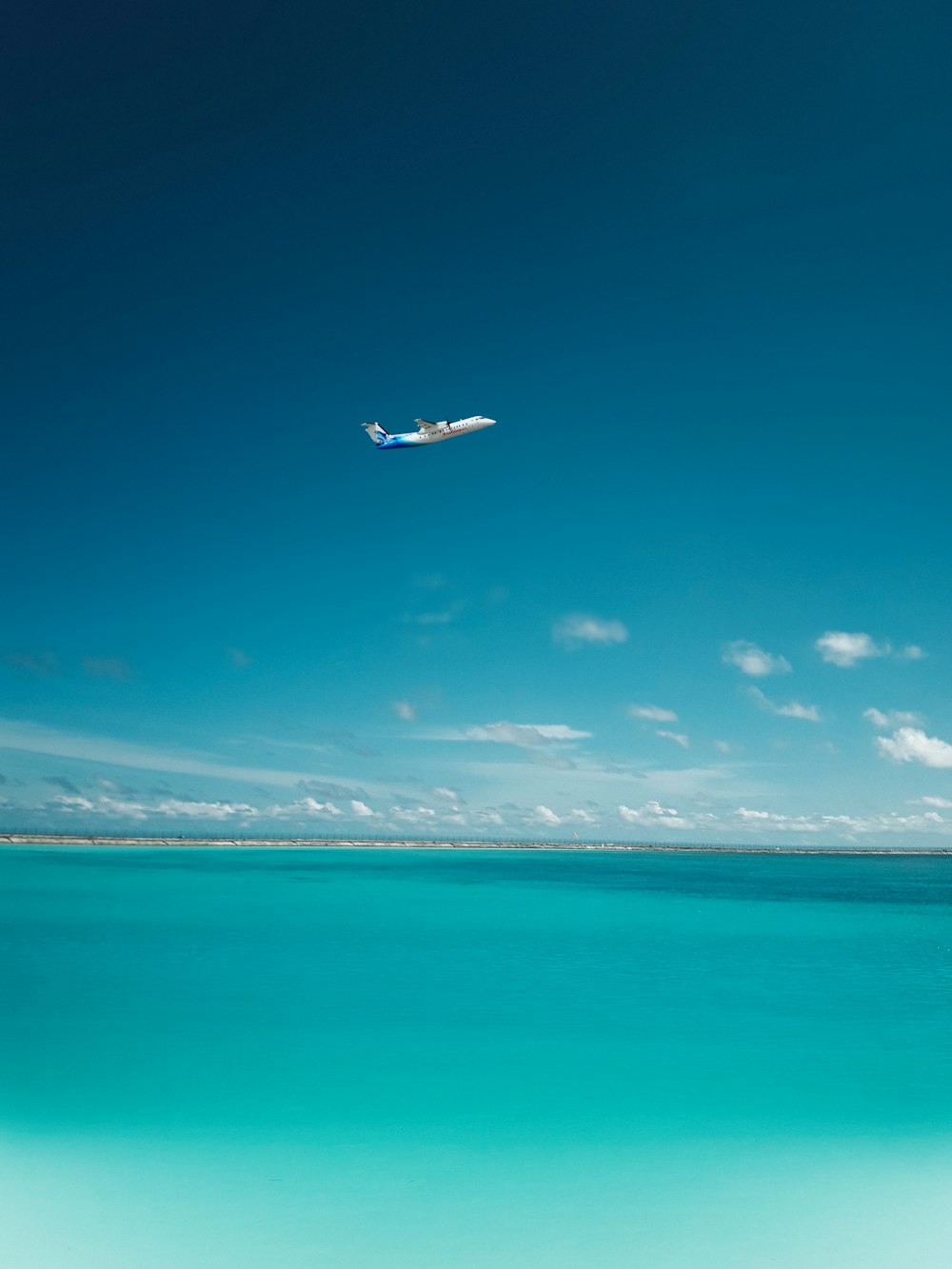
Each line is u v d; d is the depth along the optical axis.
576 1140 13.70
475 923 44.34
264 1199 11.30
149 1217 10.70
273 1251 9.84
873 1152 13.28
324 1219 10.73
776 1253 10.02
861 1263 9.80
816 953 35.22
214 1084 16.23
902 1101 15.73
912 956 34.56
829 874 126.81
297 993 24.58
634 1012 22.91
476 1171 12.33
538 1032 20.61
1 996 23.75
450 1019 21.75
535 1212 11.05
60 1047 18.62
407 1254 9.83
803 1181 12.13
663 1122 14.54
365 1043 19.27
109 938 35.56
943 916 53.84
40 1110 14.75
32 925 39.34
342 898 57.91
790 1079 17.09
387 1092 15.91
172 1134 13.66
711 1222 10.80
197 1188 11.59
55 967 28.36
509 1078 16.91
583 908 54.91
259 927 40.22
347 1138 13.60
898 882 103.44
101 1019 21.19
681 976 28.75
